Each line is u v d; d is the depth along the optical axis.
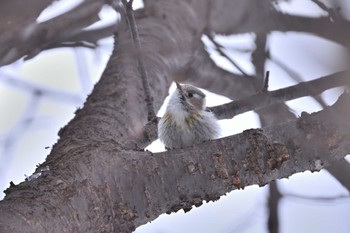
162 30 13.18
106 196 7.36
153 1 14.25
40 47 9.41
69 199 7.00
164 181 7.65
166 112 11.90
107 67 11.91
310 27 9.48
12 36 7.17
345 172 11.55
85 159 7.52
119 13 11.03
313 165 7.70
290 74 8.28
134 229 7.57
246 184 7.77
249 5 12.05
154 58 12.42
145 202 7.57
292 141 7.67
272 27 11.05
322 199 11.87
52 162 7.59
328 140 7.55
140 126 10.38
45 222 6.55
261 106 10.53
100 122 9.70
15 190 6.90
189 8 14.00
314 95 8.22
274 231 12.27
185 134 11.61
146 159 7.71
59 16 9.46
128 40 12.32
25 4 5.58
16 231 6.16
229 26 13.13
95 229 7.19
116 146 7.95
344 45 5.79
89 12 10.07
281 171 7.74
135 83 11.35
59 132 9.51
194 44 13.75
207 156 7.76
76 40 12.32
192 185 7.70
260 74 13.12
